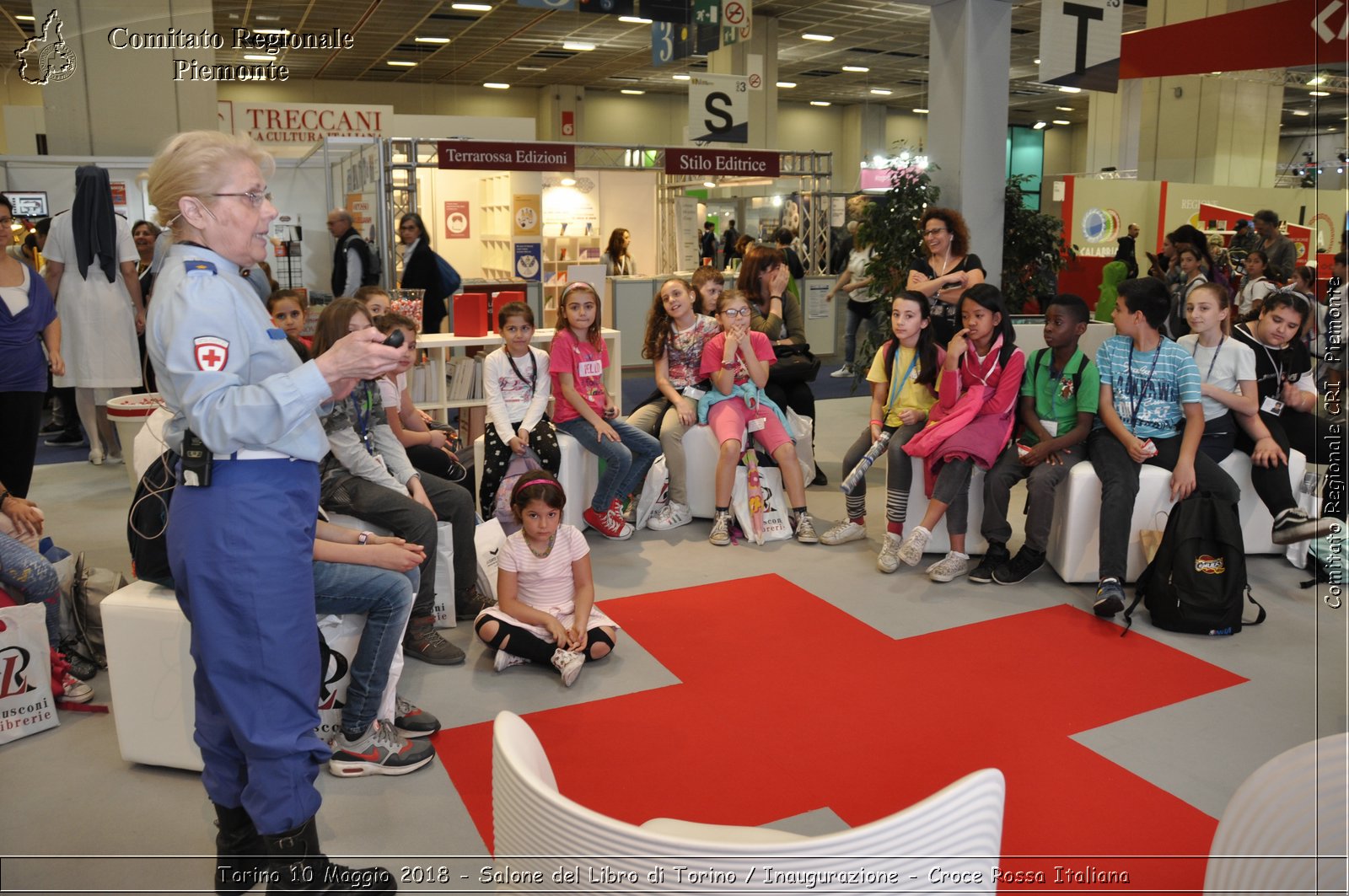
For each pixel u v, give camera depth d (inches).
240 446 74.1
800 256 468.4
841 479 244.2
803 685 130.0
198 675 83.2
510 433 180.2
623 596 163.3
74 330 239.3
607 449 186.9
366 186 336.8
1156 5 449.1
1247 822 54.6
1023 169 1097.4
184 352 71.9
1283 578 170.2
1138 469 161.8
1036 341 258.5
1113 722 120.1
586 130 868.6
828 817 99.5
